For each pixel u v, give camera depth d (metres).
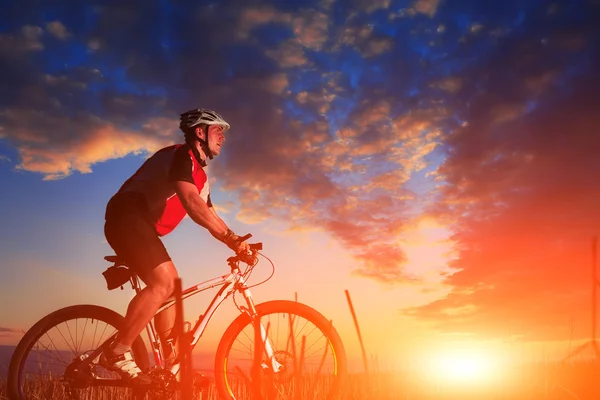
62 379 4.00
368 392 3.59
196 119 4.21
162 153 4.21
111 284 4.13
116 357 3.95
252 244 4.17
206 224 4.01
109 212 4.08
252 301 4.14
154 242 4.00
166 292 3.95
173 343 4.07
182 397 1.18
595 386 2.97
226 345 4.04
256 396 1.53
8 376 4.05
